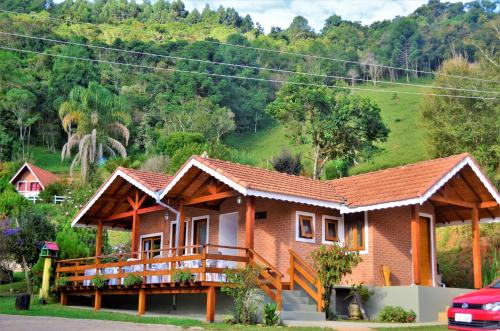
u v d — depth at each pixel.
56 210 47.78
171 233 25.61
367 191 22.19
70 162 93.06
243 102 117.06
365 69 135.12
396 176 22.59
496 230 30.45
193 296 20.61
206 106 100.69
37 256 28.36
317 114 65.62
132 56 117.69
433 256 23.17
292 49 145.75
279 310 17.69
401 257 22.22
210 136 94.31
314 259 19.48
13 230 27.97
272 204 22.09
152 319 17.70
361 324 17.33
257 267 18.20
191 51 119.38
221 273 17.95
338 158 69.06
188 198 22.45
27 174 68.81
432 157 49.66
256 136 112.12
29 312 19.36
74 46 111.56
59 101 98.12
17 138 96.25
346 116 63.75
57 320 16.92
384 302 20.33
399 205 20.05
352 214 22.69
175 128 94.56
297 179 22.84
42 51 112.75
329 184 24.30
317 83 70.00
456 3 174.50
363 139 65.19
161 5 194.50
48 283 25.17
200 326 15.93
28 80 100.75
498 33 74.75
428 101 51.56
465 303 13.62
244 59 123.00
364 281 21.59
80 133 71.50
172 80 110.69
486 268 28.19
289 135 68.88
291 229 21.22
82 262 27.42
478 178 21.50
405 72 136.88
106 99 73.19
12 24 116.12
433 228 23.31
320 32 175.62
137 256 24.52
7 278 31.03
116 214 26.41
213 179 21.27
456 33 138.88
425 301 19.72
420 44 141.50
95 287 22.73
